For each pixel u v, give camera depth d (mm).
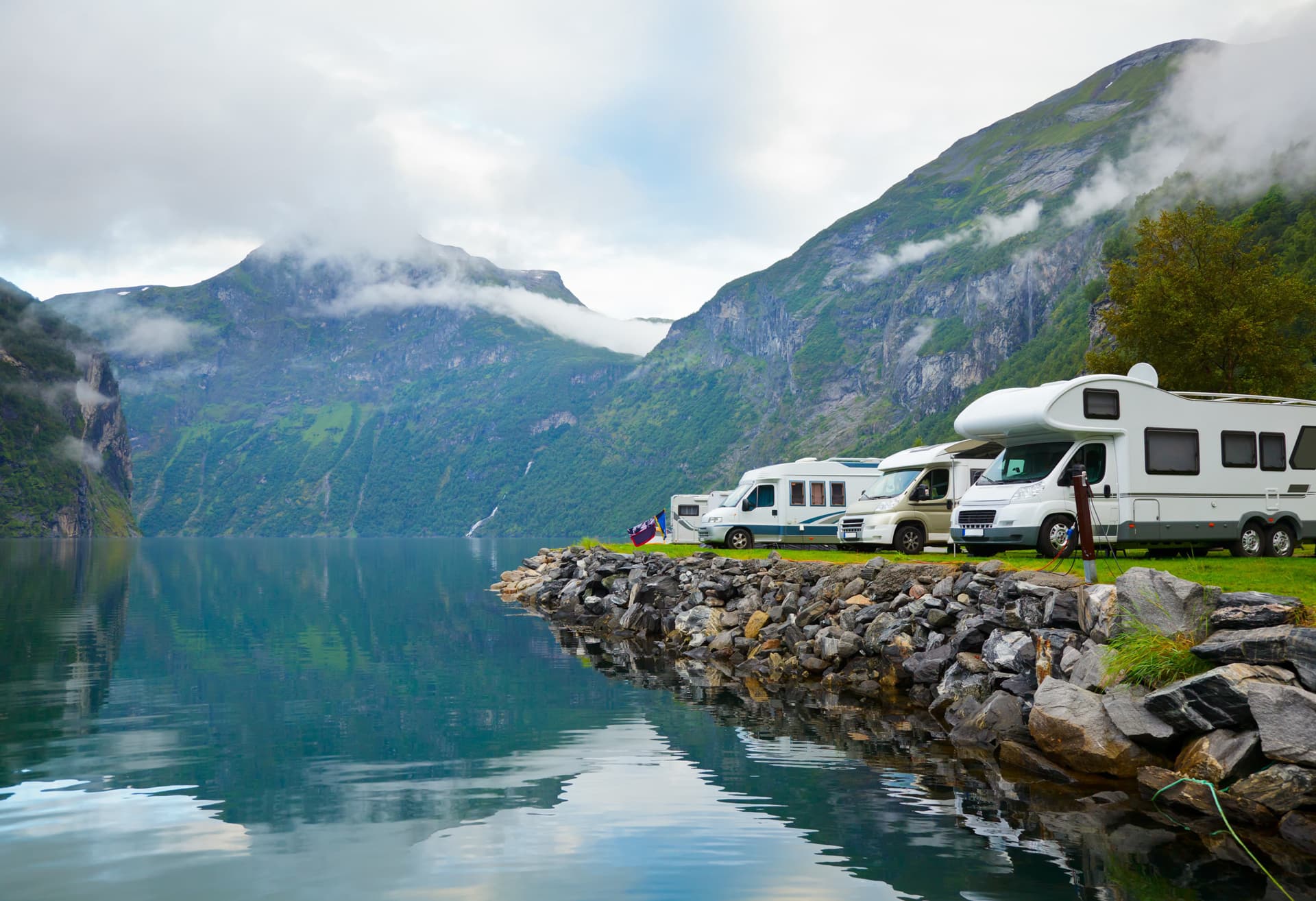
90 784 11211
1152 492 21906
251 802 10383
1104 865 8102
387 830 9352
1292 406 23547
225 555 129250
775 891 7617
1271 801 9094
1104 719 11172
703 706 16438
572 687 18641
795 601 22688
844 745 13047
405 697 17547
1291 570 17250
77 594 47219
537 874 8047
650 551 41250
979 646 15867
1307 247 119250
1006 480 22766
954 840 8836
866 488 39344
